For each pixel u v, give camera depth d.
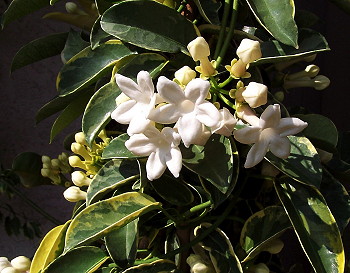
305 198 0.49
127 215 0.48
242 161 0.53
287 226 0.51
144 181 0.49
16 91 0.84
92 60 0.52
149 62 0.50
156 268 0.49
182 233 0.52
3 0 0.82
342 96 0.77
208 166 0.47
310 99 0.79
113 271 0.51
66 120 0.58
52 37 0.62
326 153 0.55
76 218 0.48
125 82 0.44
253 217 0.52
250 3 0.47
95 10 0.61
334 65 0.78
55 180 0.64
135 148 0.44
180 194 0.51
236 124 0.46
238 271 0.48
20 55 0.63
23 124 0.85
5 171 0.74
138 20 0.49
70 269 0.51
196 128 0.42
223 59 0.53
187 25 0.50
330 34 0.78
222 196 0.49
